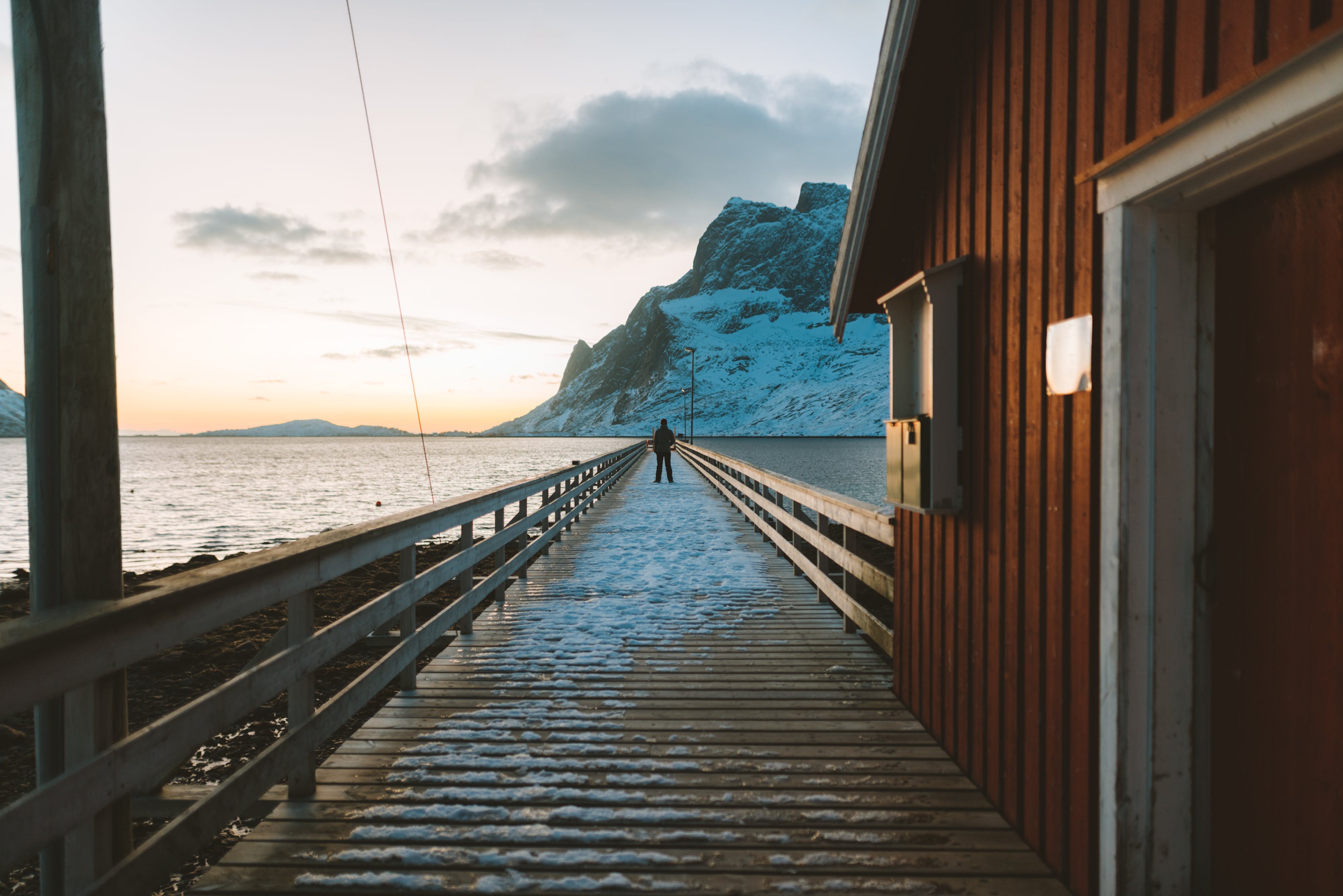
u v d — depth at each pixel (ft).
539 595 21.95
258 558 8.23
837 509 17.75
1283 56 4.68
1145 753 6.59
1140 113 6.31
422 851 8.23
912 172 12.09
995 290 9.20
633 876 7.86
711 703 13.01
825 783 9.91
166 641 6.41
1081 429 7.19
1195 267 6.54
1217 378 6.47
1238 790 6.30
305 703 9.27
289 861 8.10
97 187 6.56
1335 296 5.29
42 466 6.46
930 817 9.03
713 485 62.34
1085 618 7.12
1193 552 6.58
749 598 21.53
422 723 12.07
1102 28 6.91
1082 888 7.25
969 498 10.04
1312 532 5.53
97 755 5.80
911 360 11.59
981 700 9.66
